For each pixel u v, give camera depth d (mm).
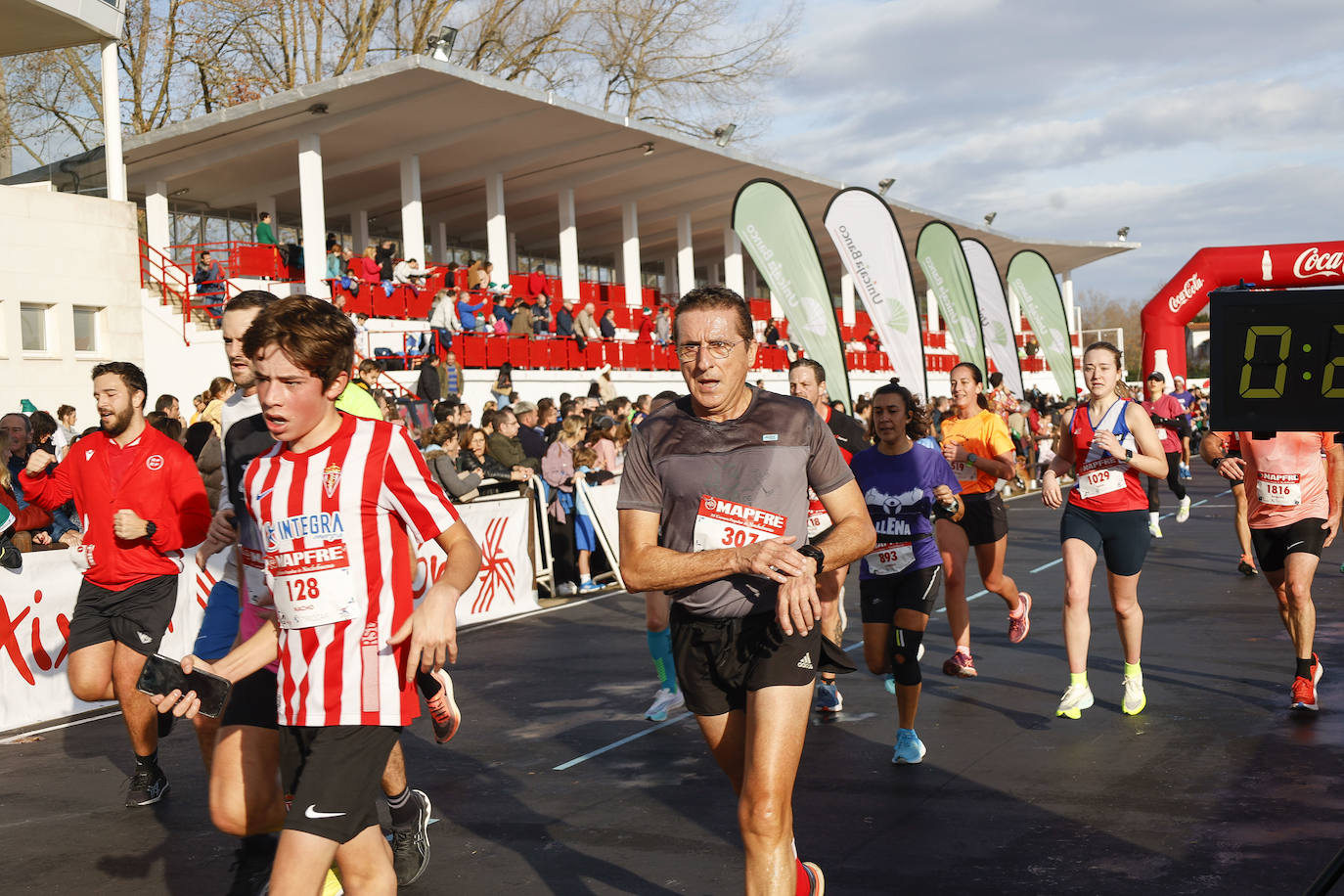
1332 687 6316
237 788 3168
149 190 21906
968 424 6980
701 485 2967
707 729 3074
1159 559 11969
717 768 5172
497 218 24625
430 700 3873
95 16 15672
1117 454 5629
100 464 4773
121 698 4789
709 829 4359
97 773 5426
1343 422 3129
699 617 2998
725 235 34812
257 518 2840
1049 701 6223
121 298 16219
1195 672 6805
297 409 2773
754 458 2959
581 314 22359
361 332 17031
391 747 2822
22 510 6023
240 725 3191
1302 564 5812
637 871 3957
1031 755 5195
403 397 14344
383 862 2795
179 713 2705
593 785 4957
